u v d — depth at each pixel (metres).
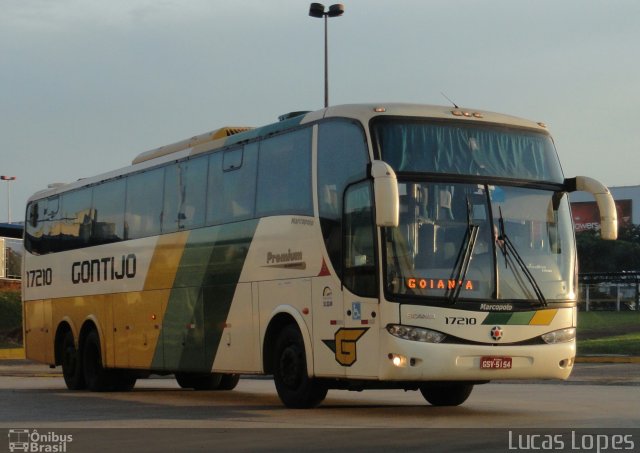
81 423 17.66
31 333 32.38
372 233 18.03
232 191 22.48
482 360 17.98
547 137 19.80
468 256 18.23
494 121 19.36
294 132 20.50
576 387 27.53
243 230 21.92
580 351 44.75
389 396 25.00
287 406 20.47
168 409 20.91
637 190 94.31
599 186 19.22
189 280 23.89
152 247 25.69
